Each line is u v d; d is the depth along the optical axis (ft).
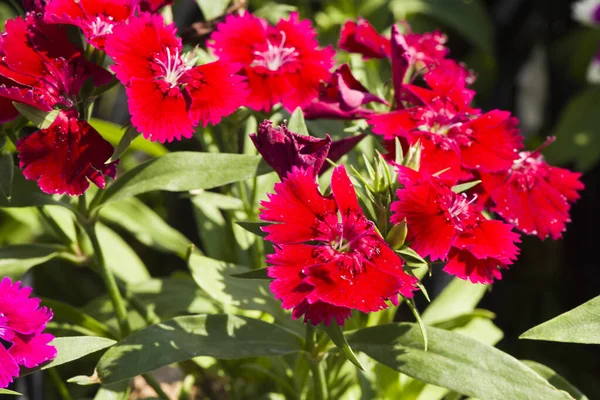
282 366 1.63
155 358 1.38
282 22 1.50
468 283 1.68
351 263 1.30
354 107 1.44
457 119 1.43
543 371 1.47
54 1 1.38
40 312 1.32
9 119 1.35
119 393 1.45
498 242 1.35
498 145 1.42
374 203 1.34
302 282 1.29
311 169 1.32
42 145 1.35
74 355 1.34
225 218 1.69
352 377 1.61
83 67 1.38
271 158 1.33
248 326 1.43
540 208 1.44
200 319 1.42
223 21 1.53
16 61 1.36
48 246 1.53
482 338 1.66
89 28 1.38
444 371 1.37
